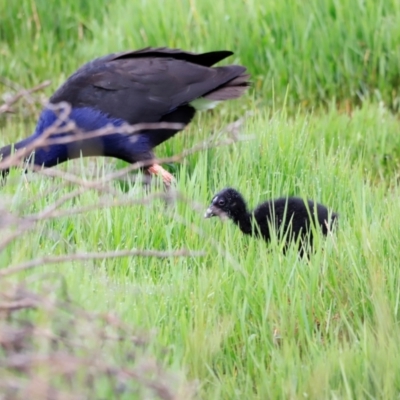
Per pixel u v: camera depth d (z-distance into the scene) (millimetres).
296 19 16766
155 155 13469
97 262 9781
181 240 10422
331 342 8406
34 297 6379
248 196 11664
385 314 8617
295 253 9688
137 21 17375
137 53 13734
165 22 17141
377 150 14398
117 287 8664
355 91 16484
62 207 10492
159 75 13367
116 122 13148
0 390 5953
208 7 17328
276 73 16438
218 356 8422
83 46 17953
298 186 12070
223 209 10797
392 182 13781
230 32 16906
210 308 8898
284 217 10312
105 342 7180
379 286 9008
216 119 15867
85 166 13555
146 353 7391
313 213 10773
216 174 12125
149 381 6293
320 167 12148
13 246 8883
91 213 10492
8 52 18016
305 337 8695
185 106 13617
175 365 7539
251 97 16266
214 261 9648
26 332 6254
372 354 8086
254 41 16750
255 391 8125
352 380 7918
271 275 9141
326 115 15516
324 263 9484
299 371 8016
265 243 10320
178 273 9430
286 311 8859
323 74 16484
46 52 18062
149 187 12078
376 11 16844
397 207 10734
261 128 13016
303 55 16516
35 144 7570
